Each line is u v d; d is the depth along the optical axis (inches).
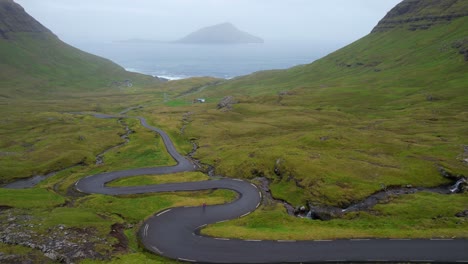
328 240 2383.1
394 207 2957.7
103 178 4638.3
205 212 3107.8
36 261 2037.4
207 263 2154.3
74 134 7381.9
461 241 2303.2
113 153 6186.0
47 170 5241.1
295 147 5059.1
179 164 5290.4
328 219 2962.6
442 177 3572.8
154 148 6328.7
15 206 3230.8
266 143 5625.0
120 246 2349.9
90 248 2239.2
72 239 2349.9
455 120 6097.4
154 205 3415.4
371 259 2126.0
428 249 2214.6
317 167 3882.9
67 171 5201.8
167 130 7741.1
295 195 3486.7
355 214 2940.5
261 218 2874.0
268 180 4099.4
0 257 2055.9
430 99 7741.1
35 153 5920.3
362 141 5073.8
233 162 4808.1
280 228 2664.9
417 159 4033.0
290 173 3917.3
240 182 4094.5
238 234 2522.1
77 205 3506.4
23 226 2536.9
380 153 4480.8
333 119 7377.0
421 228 2541.8
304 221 2819.9
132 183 4323.3
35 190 3828.7
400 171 3703.3
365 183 3449.8
